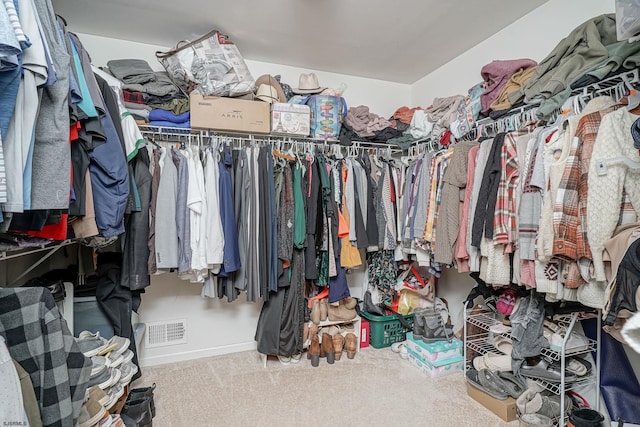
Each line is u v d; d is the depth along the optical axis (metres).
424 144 2.69
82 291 1.92
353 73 2.98
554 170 1.43
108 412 1.28
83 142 1.18
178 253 1.98
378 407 1.87
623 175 1.22
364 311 2.84
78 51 1.19
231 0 1.93
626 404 1.56
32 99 0.83
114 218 1.32
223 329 2.62
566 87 1.58
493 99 2.05
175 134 2.23
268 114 2.32
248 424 1.73
